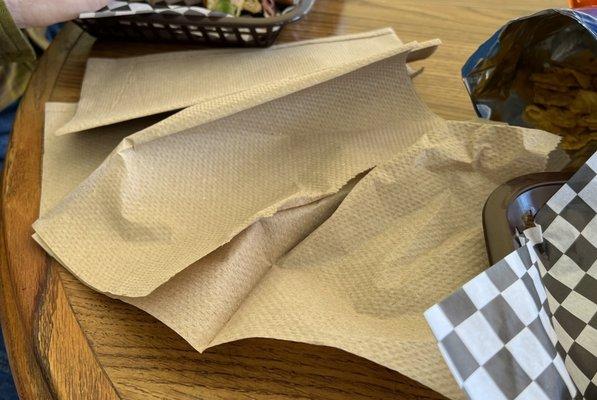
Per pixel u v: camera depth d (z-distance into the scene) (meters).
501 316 0.32
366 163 0.45
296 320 0.37
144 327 0.40
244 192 0.45
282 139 0.47
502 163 0.43
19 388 0.39
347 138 0.47
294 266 0.41
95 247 0.42
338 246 0.41
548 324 0.34
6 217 0.45
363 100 0.47
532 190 0.41
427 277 0.40
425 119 0.48
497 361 0.31
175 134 0.44
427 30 0.65
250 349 0.39
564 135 0.49
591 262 0.40
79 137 0.51
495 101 0.51
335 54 0.58
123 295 0.39
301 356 0.39
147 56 0.59
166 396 0.37
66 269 0.43
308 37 0.63
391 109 0.48
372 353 0.35
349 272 0.40
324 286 0.40
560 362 0.33
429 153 0.43
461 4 0.69
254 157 0.46
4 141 0.84
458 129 0.44
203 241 0.41
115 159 0.43
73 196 0.43
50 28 0.96
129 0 0.58
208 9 0.59
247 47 0.60
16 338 0.40
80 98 0.54
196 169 0.45
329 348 0.40
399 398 0.38
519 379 0.31
